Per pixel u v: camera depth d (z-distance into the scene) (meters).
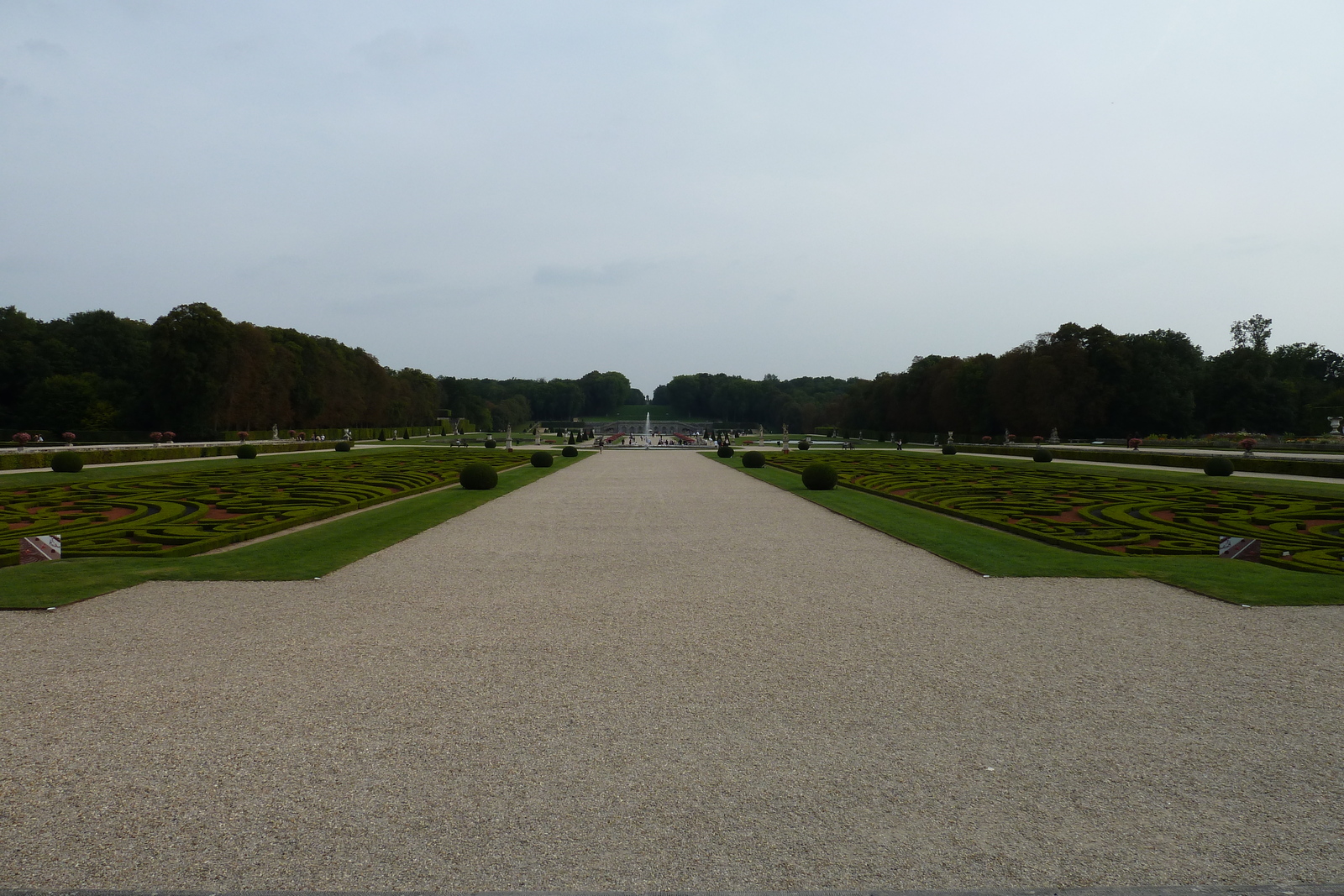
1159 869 5.00
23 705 7.72
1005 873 4.97
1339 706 7.73
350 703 7.77
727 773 6.27
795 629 10.52
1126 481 32.31
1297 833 5.43
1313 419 92.19
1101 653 9.44
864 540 18.19
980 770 6.34
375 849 5.19
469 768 6.33
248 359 86.69
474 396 175.75
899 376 119.12
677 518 22.08
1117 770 6.34
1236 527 19.25
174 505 23.39
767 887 4.82
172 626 10.64
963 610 11.59
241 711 7.55
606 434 146.62
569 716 7.43
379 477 33.72
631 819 5.57
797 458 54.28
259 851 5.18
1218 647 9.72
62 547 16.16
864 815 5.64
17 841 5.29
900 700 7.89
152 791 5.96
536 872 4.95
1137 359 87.12
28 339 91.00
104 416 84.75
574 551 16.67
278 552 16.19
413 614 11.31
